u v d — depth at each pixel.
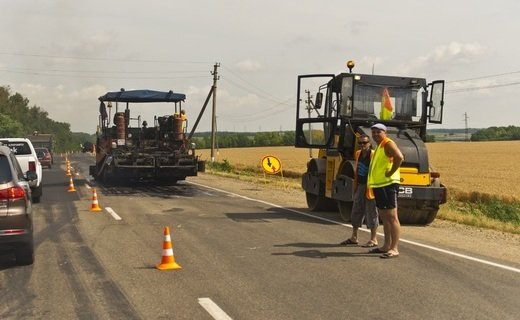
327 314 5.70
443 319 5.57
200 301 6.16
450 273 7.54
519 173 45.69
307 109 14.56
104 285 6.86
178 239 10.17
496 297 6.36
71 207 15.27
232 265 7.98
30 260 7.89
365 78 13.13
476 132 163.75
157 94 23.12
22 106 138.00
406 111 13.39
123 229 11.35
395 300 6.22
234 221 12.68
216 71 45.00
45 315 5.70
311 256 8.66
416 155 12.38
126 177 22.12
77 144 174.25
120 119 22.44
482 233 11.82
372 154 9.49
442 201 12.45
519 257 8.90
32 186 16.31
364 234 10.93
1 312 5.80
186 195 19.20
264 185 25.02
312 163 14.98
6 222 7.44
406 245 9.73
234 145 139.25
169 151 22.78
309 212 14.65
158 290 6.63
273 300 6.20
